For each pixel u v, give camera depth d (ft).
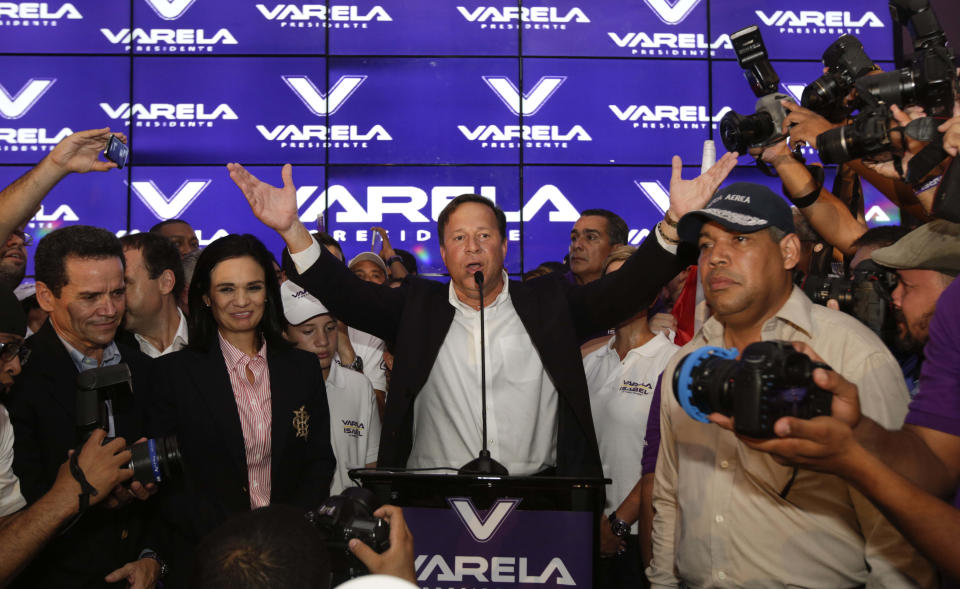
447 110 22.53
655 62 22.71
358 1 22.66
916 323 6.20
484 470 6.43
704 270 5.92
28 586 7.13
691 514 6.00
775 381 3.44
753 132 8.34
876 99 7.13
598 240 13.76
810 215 8.66
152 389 8.13
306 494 8.19
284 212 8.21
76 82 22.11
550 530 5.97
